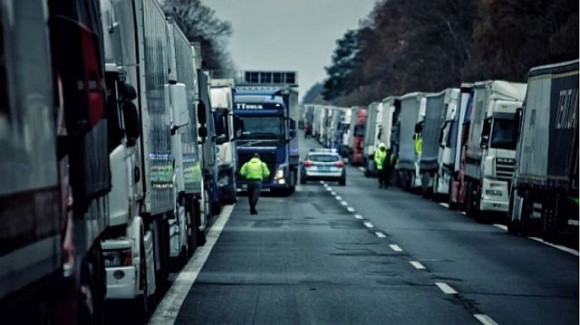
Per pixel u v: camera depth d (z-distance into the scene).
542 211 67.88
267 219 82.50
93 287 24.47
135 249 31.86
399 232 72.56
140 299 33.75
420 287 43.84
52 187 18.62
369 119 178.88
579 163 60.00
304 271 48.84
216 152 84.94
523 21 162.12
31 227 17.16
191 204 55.09
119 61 32.75
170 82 46.34
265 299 39.66
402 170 135.25
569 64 63.09
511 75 160.75
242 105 113.75
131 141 32.31
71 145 20.61
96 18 24.36
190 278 45.72
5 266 15.66
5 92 16.39
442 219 86.75
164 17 44.00
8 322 15.95
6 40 16.56
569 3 155.25
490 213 85.75
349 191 129.62
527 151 71.81
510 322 35.38
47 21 19.05
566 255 58.97
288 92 118.44
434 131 113.19
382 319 35.47
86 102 21.31
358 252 58.06
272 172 114.69
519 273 49.66
